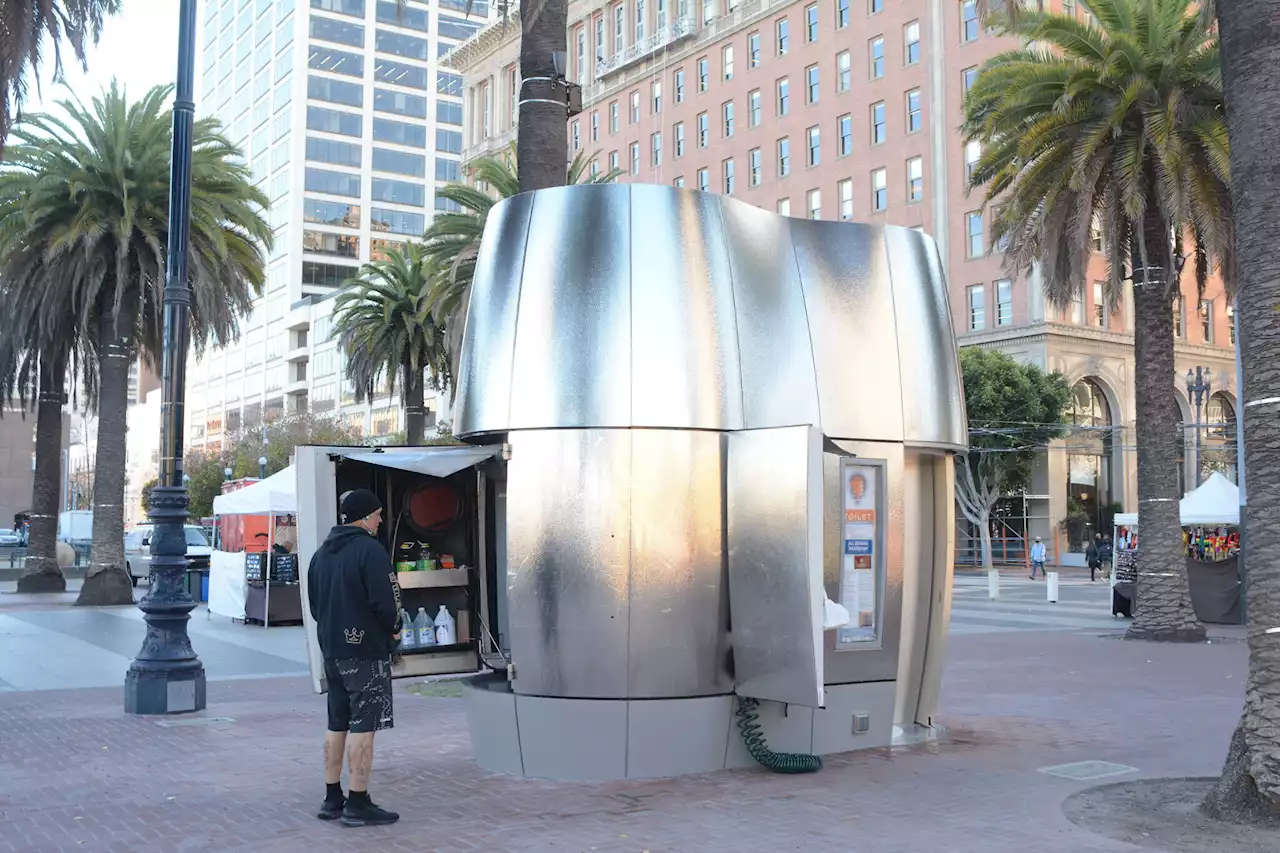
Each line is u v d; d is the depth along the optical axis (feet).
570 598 23.88
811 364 25.99
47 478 100.83
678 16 209.97
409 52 368.48
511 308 25.20
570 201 25.14
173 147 37.29
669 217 25.00
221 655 54.03
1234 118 21.50
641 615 23.82
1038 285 157.69
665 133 212.84
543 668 24.17
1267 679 20.12
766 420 25.27
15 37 44.75
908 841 19.38
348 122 357.82
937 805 21.86
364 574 20.93
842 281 26.84
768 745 25.34
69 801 23.15
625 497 23.82
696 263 24.98
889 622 27.09
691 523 24.29
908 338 27.40
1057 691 38.99
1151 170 58.85
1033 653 52.60
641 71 218.18
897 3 173.78
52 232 80.64
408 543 28.43
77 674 45.91
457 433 26.37
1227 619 70.49
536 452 24.29
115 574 84.43
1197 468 127.75
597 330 24.27
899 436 26.86
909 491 28.30
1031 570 143.74
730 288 25.44
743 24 198.29
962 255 165.99
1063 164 60.75
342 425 231.09
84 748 29.19
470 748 28.48
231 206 84.02
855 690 26.91
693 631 24.31
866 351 26.76
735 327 25.34
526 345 24.73
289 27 358.23
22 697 39.24
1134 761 26.18
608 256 24.63
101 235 78.64
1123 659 49.93
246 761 27.35
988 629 66.80
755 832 19.99
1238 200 21.34
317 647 23.34
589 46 232.53
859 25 179.63
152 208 81.20
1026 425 146.72
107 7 49.19
